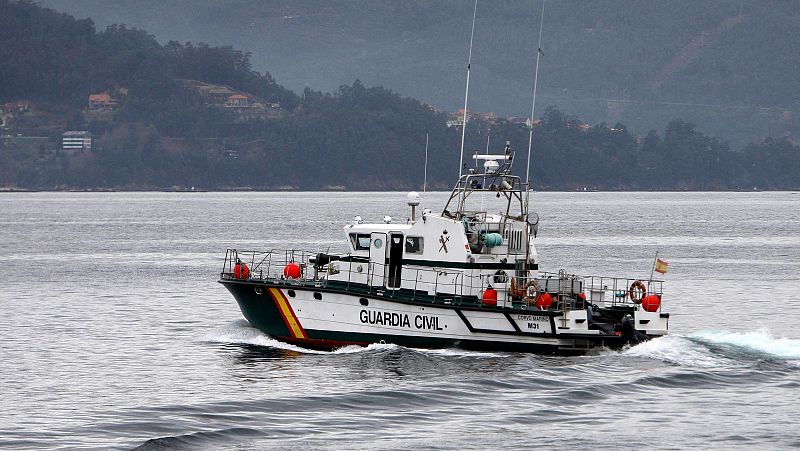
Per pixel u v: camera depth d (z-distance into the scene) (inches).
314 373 4628.4
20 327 6259.8
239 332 5551.2
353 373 4596.5
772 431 3801.7
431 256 4963.1
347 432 3762.3
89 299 7628.0
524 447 3612.2
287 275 5260.8
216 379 4611.2
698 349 4891.7
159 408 4094.5
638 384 4372.5
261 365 4842.5
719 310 7150.6
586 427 3836.1
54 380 4685.0
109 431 3791.8
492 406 4082.2
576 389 4288.9
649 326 4950.8
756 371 4591.5
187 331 6063.0
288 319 5152.6
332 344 5049.2
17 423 3905.0
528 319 4758.9
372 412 4008.4
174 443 3627.0
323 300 5044.3
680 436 3742.6
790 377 4515.3
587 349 4793.3
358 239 5132.9
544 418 3934.5
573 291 4916.3
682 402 4156.0
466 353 4835.1
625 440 3695.9
